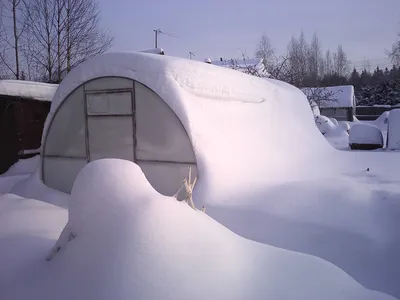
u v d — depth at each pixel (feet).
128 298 6.53
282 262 8.23
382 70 198.29
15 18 67.51
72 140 23.02
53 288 7.58
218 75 22.72
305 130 31.91
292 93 34.40
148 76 19.75
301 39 131.13
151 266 6.90
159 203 7.95
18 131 36.81
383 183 19.98
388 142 39.19
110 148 21.53
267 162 22.02
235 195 17.03
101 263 7.20
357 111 136.36
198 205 16.84
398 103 140.67
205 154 18.17
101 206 8.21
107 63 20.99
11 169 35.29
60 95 22.89
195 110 19.22
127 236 7.31
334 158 29.27
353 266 12.88
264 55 86.33
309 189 17.11
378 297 7.55
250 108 24.44
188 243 7.45
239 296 6.88
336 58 193.88
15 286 8.16
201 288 6.79
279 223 14.87
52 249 8.95
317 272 8.08
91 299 6.75
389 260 12.90
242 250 8.32
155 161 19.81
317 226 14.35
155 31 96.99
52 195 22.77
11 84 32.58
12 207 14.51
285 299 7.01
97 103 21.72
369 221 14.48
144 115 20.12
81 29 72.23
